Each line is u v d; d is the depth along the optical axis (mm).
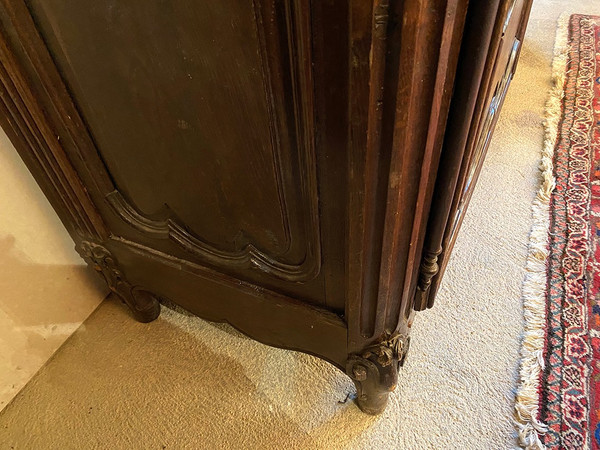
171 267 737
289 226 540
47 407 863
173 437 812
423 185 452
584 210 1124
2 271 778
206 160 530
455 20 343
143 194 649
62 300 914
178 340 951
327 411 826
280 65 376
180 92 470
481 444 767
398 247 506
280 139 443
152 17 416
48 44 505
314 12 328
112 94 521
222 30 388
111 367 914
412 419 806
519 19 847
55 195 704
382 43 321
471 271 1025
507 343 896
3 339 819
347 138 395
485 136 817
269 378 880
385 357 636
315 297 625
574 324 906
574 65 1581
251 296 683
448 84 403
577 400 794
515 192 1193
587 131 1338
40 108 576
